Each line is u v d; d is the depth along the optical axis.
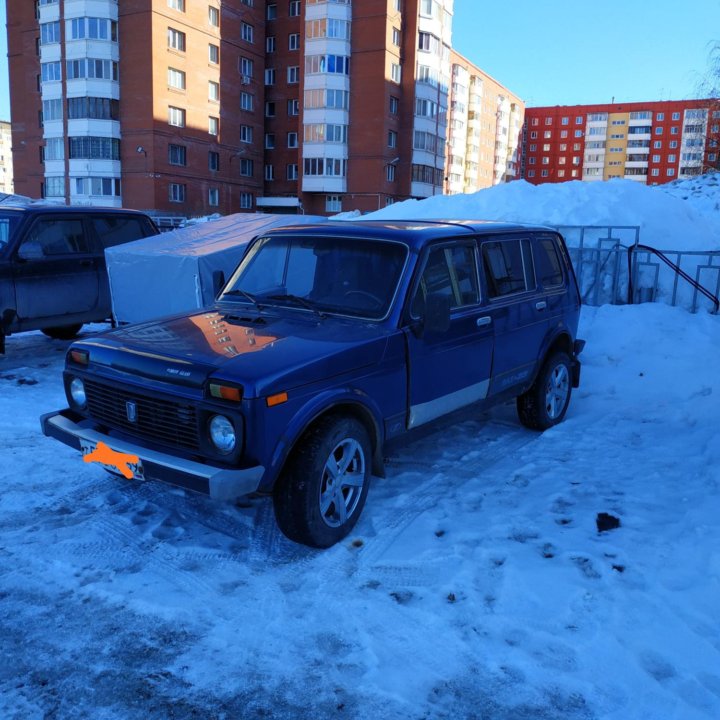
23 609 3.24
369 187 55.38
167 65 48.47
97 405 4.05
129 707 2.61
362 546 3.90
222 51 53.78
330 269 4.55
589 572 3.60
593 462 5.27
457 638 3.04
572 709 2.62
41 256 7.93
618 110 120.56
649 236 10.12
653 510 4.37
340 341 3.90
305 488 3.64
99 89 47.81
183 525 4.16
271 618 3.20
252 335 4.01
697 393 6.84
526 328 5.52
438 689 2.72
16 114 54.84
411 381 4.30
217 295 4.99
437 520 4.23
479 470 5.12
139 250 8.12
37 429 5.98
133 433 3.84
